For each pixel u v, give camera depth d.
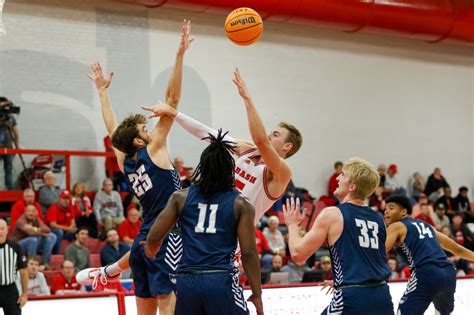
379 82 23.53
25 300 8.89
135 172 6.41
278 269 15.41
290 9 19.77
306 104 22.23
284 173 6.18
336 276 5.95
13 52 18.25
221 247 5.25
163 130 6.42
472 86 25.30
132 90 19.61
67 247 14.44
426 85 24.42
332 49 22.81
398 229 7.88
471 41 23.31
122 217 16.94
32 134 18.36
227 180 5.38
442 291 7.80
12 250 9.93
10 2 18.23
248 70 21.34
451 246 8.16
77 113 18.92
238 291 5.24
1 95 18.06
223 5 18.98
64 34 18.88
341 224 5.94
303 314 9.26
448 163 24.59
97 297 8.67
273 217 16.80
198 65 20.61
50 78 18.66
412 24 21.78
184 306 5.23
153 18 20.02
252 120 5.96
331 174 22.39
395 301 9.92
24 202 15.38
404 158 23.77
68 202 16.00
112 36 19.47
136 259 6.50
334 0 20.30
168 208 5.43
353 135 22.94
